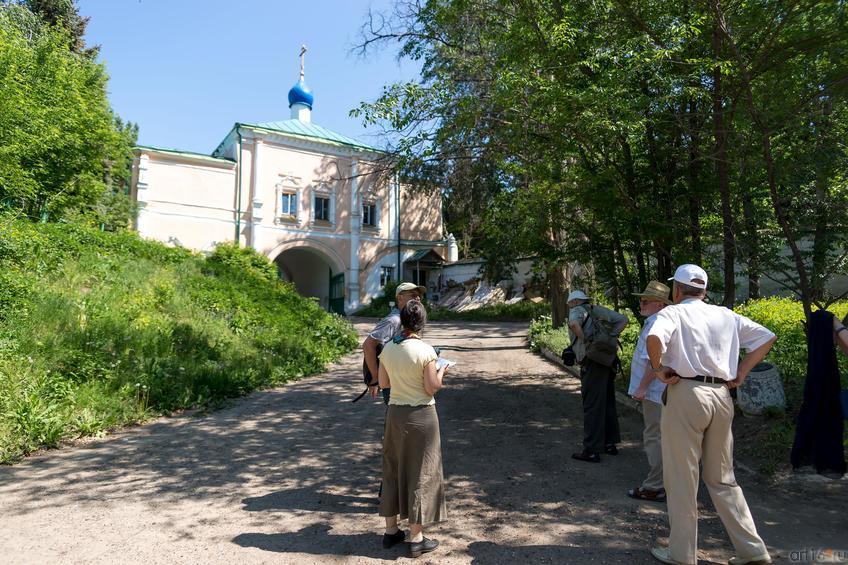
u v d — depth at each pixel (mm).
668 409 3400
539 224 9117
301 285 39375
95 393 7230
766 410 6246
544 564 3459
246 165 30078
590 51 7395
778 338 8797
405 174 12250
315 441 6496
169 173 27938
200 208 28609
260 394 9219
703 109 7250
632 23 7312
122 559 3506
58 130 16000
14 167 14469
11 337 7871
